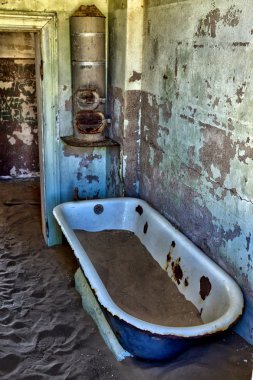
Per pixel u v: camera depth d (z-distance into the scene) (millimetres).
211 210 2512
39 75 3578
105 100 3668
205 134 2502
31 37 5324
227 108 2250
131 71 3293
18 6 3316
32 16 3342
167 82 2916
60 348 2555
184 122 2740
